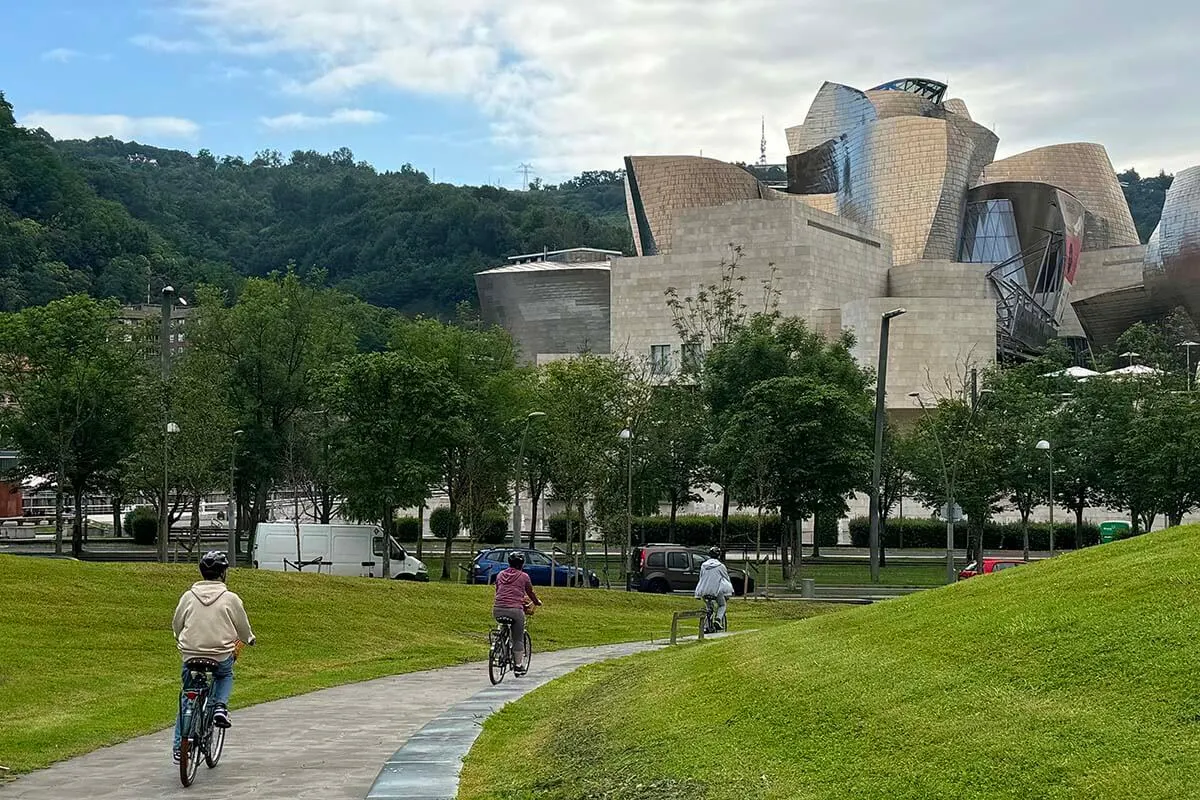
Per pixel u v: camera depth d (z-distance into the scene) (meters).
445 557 59.00
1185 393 62.75
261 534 51.97
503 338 82.31
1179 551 14.09
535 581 51.41
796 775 10.05
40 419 61.25
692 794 10.22
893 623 15.56
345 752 14.45
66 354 62.09
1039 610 12.83
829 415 56.03
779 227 111.62
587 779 11.70
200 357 64.69
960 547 83.25
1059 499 68.50
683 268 114.94
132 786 12.30
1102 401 67.38
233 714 18.27
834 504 57.06
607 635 34.44
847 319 107.12
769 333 66.62
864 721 10.96
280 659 25.91
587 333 148.88
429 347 67.06
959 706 10.50
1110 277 152.62
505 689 20.69
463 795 11.55
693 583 50.34
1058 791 8.20
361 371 54.19
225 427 58.59
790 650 16.22
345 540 52.38
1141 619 11.24
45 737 15.32
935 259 137.38
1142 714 9.14
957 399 80.19
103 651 23.77
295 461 66.81
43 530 88.38
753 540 82.12
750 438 55.81
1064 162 164.88
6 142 190.88
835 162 146.75
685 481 68.19
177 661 23.59
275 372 66.56
